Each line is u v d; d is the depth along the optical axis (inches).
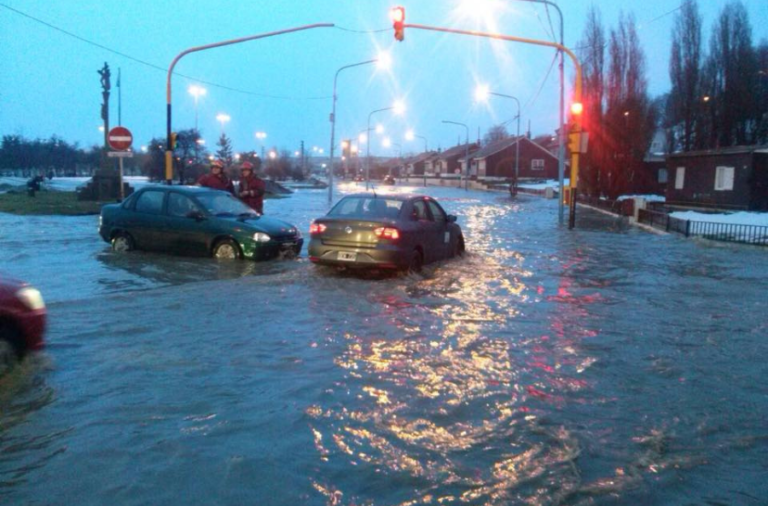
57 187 1977.1
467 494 145.9
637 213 1015.0
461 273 460.1
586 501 143.9
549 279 448.8
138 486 146.9
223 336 276.7
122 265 474.6
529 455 166.4
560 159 999.6
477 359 250.5
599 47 1444.4
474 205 1571.1
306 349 259.6
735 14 1648.6
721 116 1654.8
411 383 220.7
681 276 477.1
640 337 290.0
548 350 265.6
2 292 221.8
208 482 149.3
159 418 186.7
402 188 3031.5
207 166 2041.1
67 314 308.8
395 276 436.1
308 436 175.6
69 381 217.0
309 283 400.5
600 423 189.2
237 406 196.7
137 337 272.4
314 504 140.6
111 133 787.4
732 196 1154.0
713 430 185.9
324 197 1772.9
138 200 541.6
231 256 499.8
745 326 314.7
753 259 583.5
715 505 143.6
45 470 154.6
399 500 142.7
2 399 200.4
